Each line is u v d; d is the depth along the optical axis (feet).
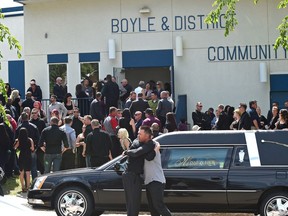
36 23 98.02
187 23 93.15
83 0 95.96
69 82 96.63
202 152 45.34
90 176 46.24
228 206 44.34
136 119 66.23
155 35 94.02
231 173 44.32
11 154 66.49
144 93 81.25
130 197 41.52
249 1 91.97
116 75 92.94
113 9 95.14
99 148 57.41
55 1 96.94
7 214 50.88
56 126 61.52
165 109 72.43
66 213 46.42
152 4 94.07
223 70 92.48
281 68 91.35
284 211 43.32
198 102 86.43
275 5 91.56
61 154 61.93
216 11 58.90
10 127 64.39
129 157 41.73
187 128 83.46
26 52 98.43
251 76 91.91
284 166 43.96
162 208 41.57
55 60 97.14
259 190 43.62
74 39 96.43
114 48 94.58
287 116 58.90
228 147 45.14
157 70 99.25
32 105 77.41
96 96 74.90
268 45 91.56
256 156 44.52
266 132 45.29
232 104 92.27
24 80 105.19
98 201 45.98
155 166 41.75
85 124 62.85
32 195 47.26
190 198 44.65
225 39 92.32
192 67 93.09
